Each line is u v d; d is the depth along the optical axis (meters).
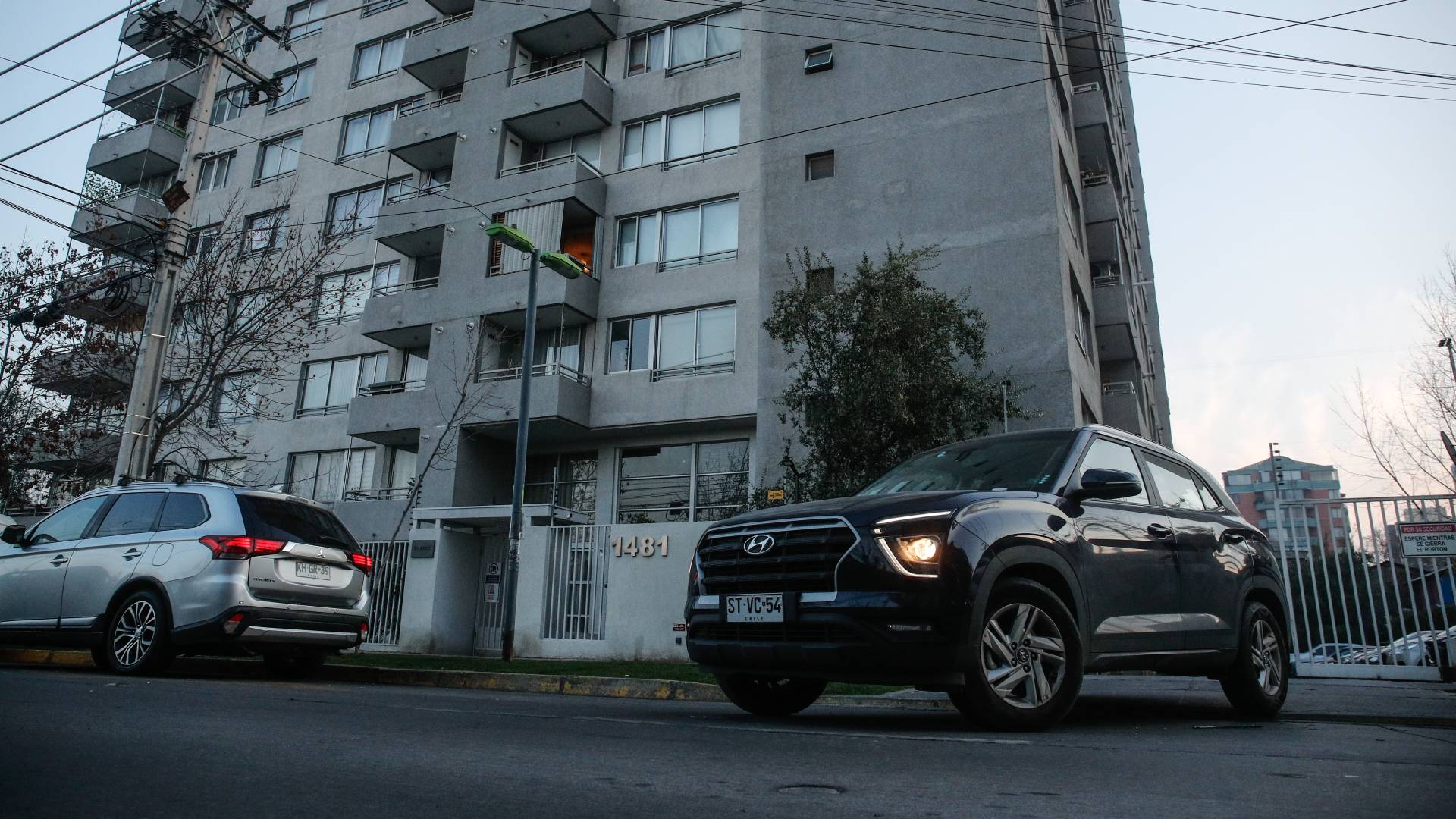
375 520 22.39
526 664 11.72
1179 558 5.68
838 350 15.40
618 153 23.62
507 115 23.73
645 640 14.82
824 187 20.86
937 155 19.98
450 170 26.16
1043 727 4.76
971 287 18.52
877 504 4.79
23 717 4.59
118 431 22.23
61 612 8.92
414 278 25.59
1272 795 3.00
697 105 23.02
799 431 17.55
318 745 3.96
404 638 16.95
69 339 21.09
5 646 10.33
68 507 9.60
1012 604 4.66
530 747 3.96
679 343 21.56
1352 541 10.60
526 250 16.50
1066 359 17.78
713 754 3.80
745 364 20.53
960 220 19.36
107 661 8.59
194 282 20.28
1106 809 2.78
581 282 22.08
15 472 22.95
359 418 23.27
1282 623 6.43
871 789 3.06
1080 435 5.62
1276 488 11.12
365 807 2.79
